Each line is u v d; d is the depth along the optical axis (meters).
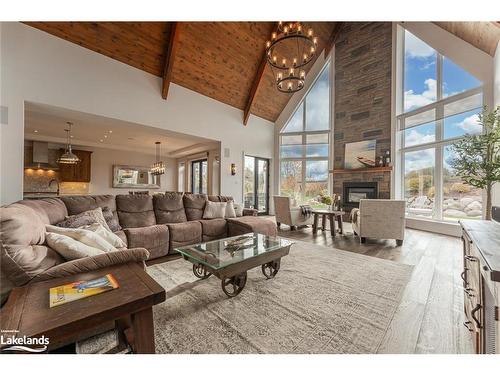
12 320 0.85
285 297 2.03
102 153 8.26
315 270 2.70
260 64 6.30
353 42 6.71
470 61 4.32
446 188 4.86
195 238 3.61
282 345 1.41
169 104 5.36
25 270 1.18
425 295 2.07
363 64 6.50
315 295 2.07
